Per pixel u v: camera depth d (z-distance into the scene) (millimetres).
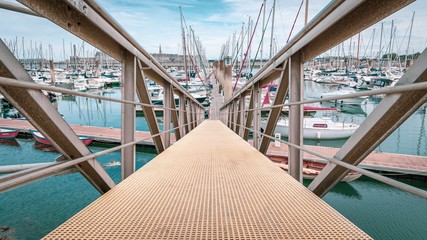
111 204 2139
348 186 11914
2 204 9469
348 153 2002
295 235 1640
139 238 1609
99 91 54688
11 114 32062
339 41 2379
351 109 35219
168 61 96688
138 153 17797
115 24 2561
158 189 2545
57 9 1938
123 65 3324
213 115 26797
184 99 9289
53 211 9008
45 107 1745
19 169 1795
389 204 10164
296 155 3268
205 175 3082
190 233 1678
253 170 3344
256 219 1876
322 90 50688
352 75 58969
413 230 8359
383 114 1620
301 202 2191
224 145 5664
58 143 2025
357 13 2092
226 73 29516
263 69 4980
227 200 2252
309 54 3084
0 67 1478
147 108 4375
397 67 58438
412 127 24953
